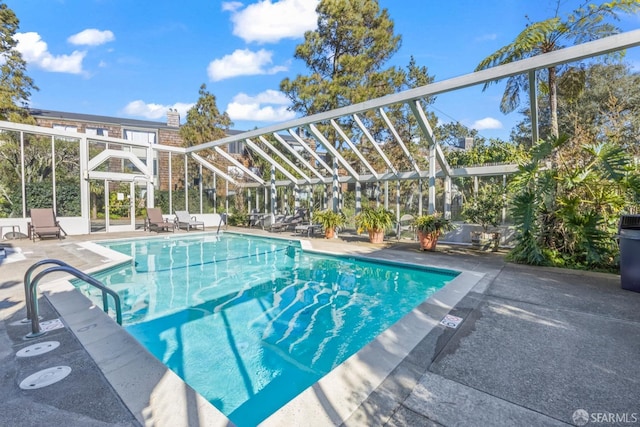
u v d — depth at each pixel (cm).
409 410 205
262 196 1717
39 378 242
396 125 1592
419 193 1144
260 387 307
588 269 611
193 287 616
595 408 207
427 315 371
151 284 634
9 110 1853
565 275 572
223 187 1744
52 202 1135
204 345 388
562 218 645
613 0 766
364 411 204
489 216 894
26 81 1978
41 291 452
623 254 479
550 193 673
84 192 1195
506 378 242
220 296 566
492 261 722
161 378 242
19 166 1066
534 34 795
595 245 613
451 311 386
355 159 1529
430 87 759
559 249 677
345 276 696
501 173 928
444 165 985
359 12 1391
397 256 796
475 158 1339
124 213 1343
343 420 195
